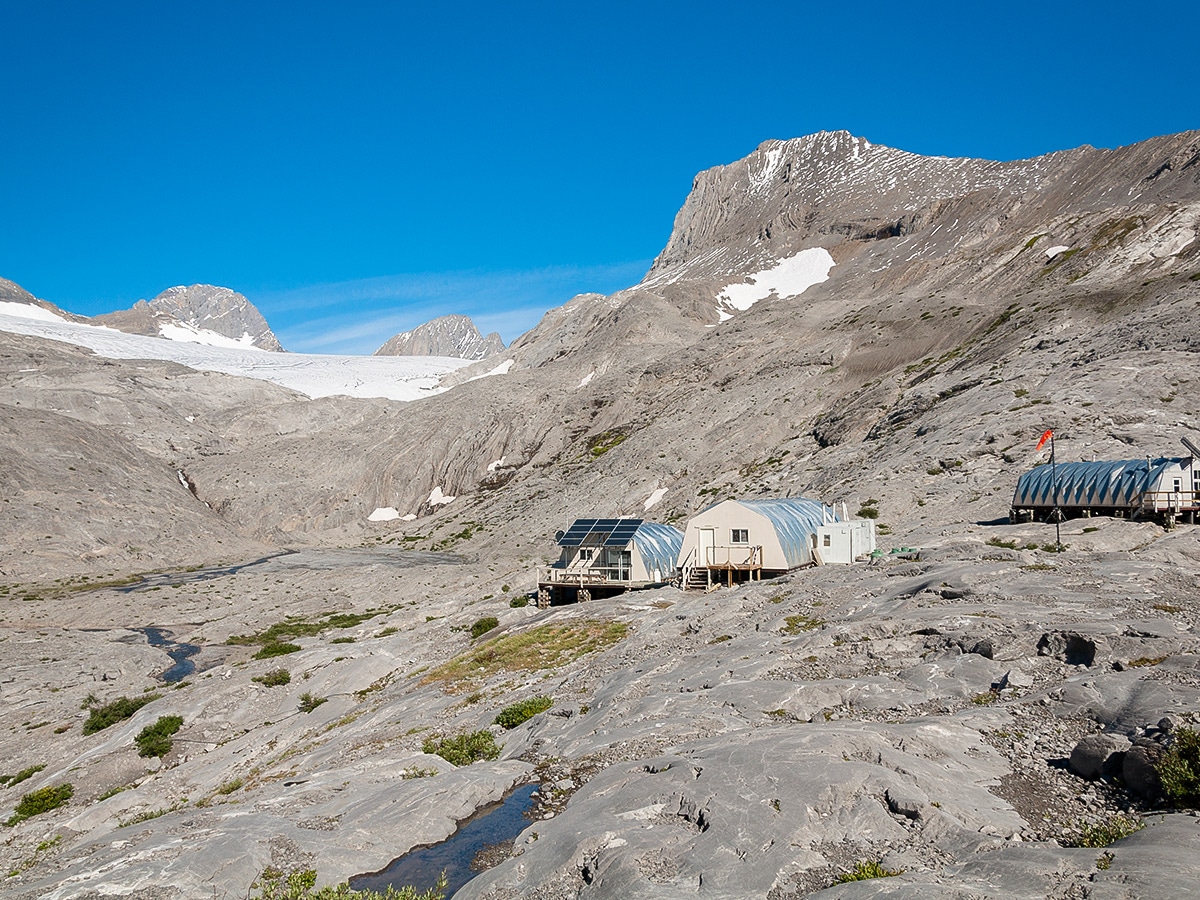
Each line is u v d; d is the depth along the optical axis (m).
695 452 116.12
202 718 40.41
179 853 16.34
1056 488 51.16
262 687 43.28
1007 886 10.70
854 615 29.48
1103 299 96.88
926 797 13.75
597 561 51.28
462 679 34.38
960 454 67.31
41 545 110.38
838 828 13.24
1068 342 87.38
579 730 22.11
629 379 159.38
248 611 78.81
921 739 16.33
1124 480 47.94
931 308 129.12
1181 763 12.96
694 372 150.62
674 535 53.91
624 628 36.88
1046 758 15.54
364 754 26.52
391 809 17.73
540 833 15.32
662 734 19.48
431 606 62.81
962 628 24.27
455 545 123.12
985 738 16.78
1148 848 10.94
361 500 160.62
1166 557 36.00
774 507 47.75
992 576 31.47
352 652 46.12
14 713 48.59
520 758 21.59
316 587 88.50
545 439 155.75
